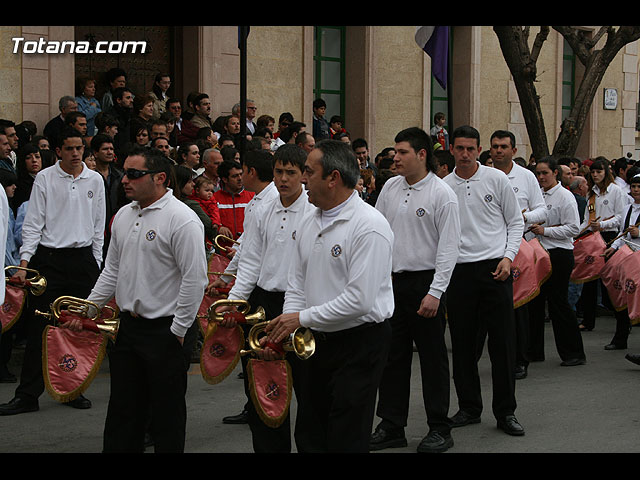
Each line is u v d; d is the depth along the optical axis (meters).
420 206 5.51
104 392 7.16
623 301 9.12
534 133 13.04
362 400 4.06
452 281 6.12
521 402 6.98
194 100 11.57
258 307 5.20
